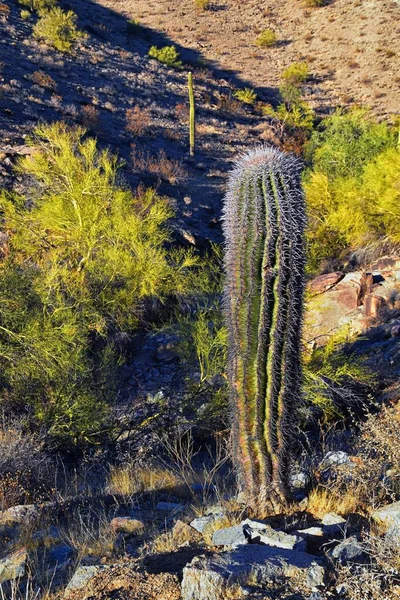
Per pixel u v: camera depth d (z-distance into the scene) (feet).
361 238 59.62
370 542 12.87
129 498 21.72
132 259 55.16
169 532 15.89
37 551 17.13
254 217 14.79
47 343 37.55
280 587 11.93
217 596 11.69
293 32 218.59
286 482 16.25
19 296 40.19
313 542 14.08
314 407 33.58
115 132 118.52
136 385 48.24
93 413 37.01
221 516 15.93
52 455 34.30
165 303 57.41
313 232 62.23
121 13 227.40
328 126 101.81
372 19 212.84
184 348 43.14
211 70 191.42
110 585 12.87
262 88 183.73
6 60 132.87
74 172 59.98
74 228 56.90
